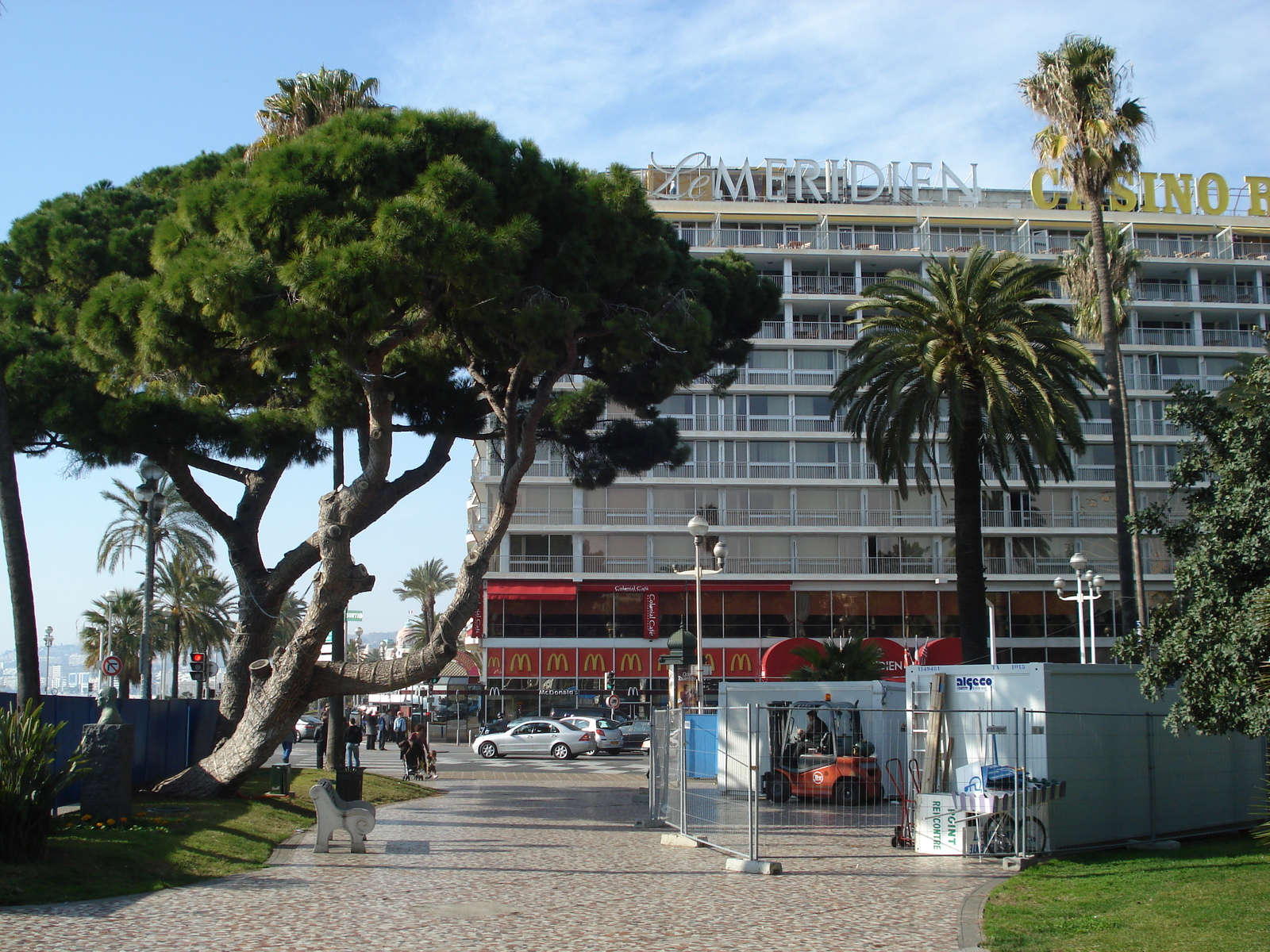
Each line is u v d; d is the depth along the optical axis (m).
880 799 19.94
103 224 19.69
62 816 13.86
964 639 23.38
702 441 57.03
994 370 22.77
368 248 14.14
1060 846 14.30
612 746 43.41
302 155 15.29
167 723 21.67
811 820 17.78
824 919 9.65
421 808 20.80
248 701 18.30
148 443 18.88
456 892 10.95
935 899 10.77
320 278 13.93
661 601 55.88
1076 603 57.81
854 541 57.44
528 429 17.70
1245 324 61.81
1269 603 10.02
